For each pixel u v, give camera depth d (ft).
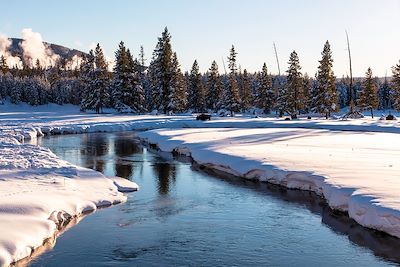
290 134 115.14
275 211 46.57
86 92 246.47
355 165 58.85
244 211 46.57
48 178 54.03
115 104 242.78
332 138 102.17
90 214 44.96
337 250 35.58
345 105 401.49
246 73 301.63
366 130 130.31
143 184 60.29
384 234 38.11
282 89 262.26
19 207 38.93
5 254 30.78
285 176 56.95
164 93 229.86
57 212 40.83
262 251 35.40
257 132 123.13
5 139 99.55
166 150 96.89
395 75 226.38
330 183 48.47
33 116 203.31
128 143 114.73
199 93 272.10
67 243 36.58
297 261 33.53
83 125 153.69
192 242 37.19
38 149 81.20
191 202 50.26
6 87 342.64
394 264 32.96
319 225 41.83
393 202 39.09
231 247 36.19
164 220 43.19
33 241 33.94
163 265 32.48
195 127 162.30
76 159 84.48
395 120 165.68
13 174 54.85
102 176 59.82
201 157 77.00
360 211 40.57
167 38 228.63
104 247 35.83
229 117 203.82
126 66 234.17
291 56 245.24
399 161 62.28
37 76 393.29
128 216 44.39
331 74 224.94
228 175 66.54
